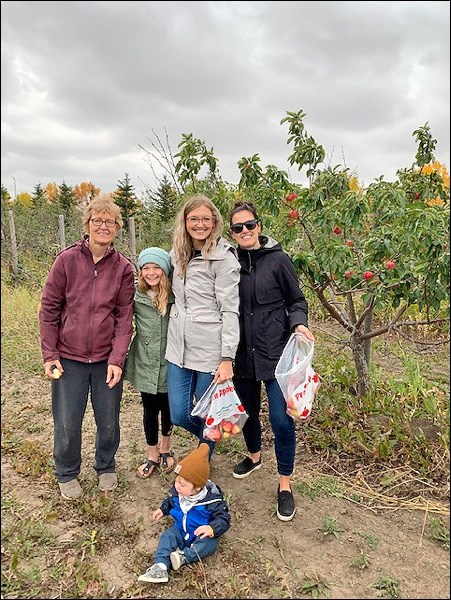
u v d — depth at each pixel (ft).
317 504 10.48
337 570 8.65
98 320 10.19
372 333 13.98
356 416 13.66
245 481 11.30
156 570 8.27
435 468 11.53
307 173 14.34
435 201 15.31
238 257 10.09
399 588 8.25
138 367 10.72
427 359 20.16
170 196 23.63
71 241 33.12
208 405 9.84
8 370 18.42
